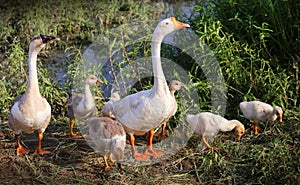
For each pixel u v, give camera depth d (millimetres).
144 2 9000
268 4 6574
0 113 6289
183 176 5516
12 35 8016
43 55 7668
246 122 6051
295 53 6500
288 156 5465
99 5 8641
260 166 5500
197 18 6918
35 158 5711
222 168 5520
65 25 8211
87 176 5512
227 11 6891
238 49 6477
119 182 5438
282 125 5934
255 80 6238
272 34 6527
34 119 5566
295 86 6270
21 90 6461
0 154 5758
